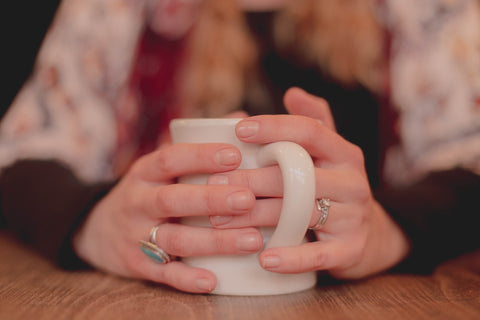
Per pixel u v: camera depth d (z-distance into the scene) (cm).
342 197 39
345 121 83
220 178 38
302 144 37
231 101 84
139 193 41
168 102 90
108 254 45
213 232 38
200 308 37
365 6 83
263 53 85
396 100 80
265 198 39
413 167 75
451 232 47
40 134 70
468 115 68
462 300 38
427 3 79
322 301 38
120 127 84
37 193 53
